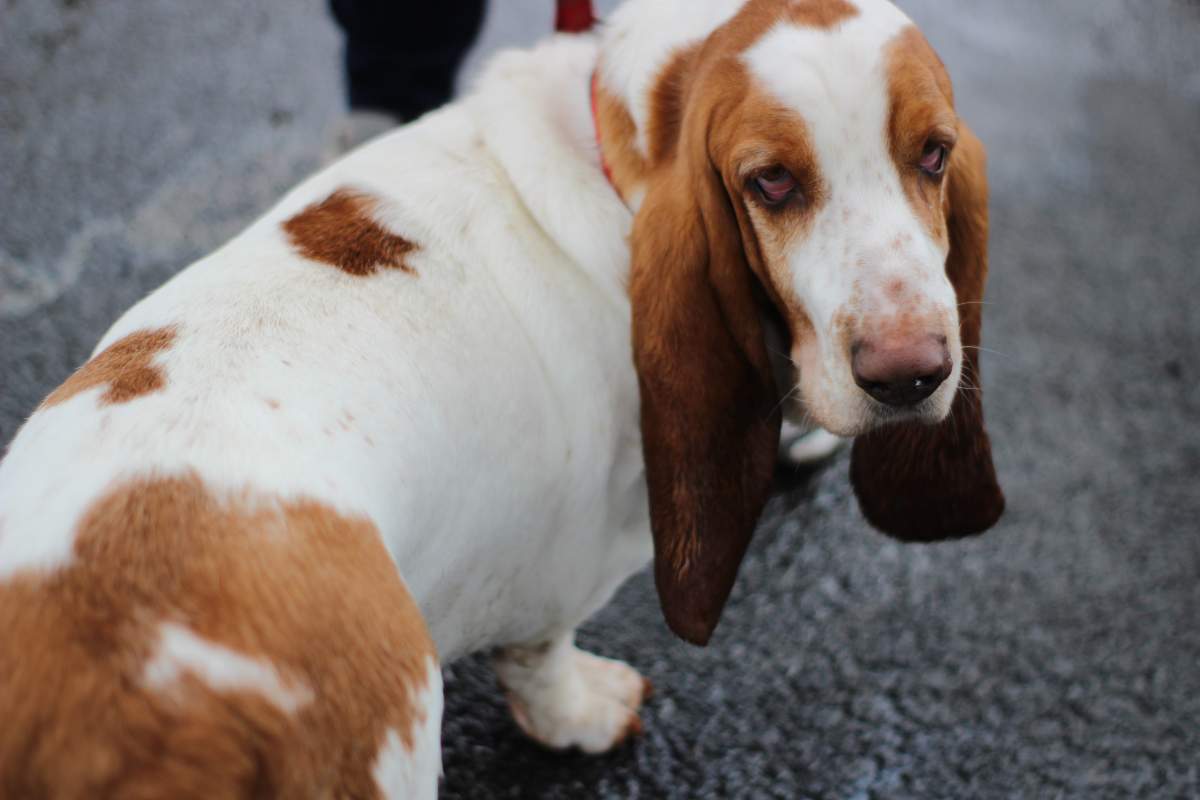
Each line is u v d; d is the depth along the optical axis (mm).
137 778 1286
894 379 1711
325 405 1669
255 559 1439
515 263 2029
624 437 2154
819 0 1828
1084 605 3025
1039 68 5453
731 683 2770
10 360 3270
